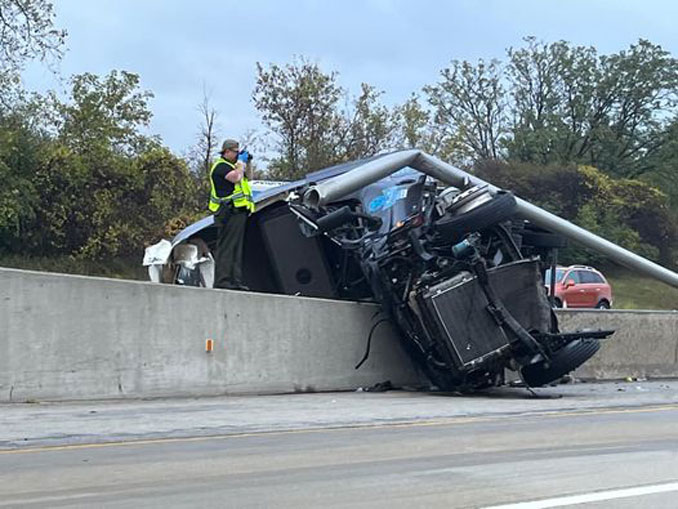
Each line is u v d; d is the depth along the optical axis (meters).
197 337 12.64
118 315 12.02
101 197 37.84
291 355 13.54
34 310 11.45
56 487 7.00
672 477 7.67
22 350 11.34
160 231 38.25
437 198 14.03
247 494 6.84
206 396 12.66
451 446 9.05
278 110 47.03
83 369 11.74
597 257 58.75
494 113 82.25
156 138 41.91
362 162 16.00
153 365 12.25
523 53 81.94
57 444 8.83
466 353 13.16
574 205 64.31
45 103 40.69
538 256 15.43
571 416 11.62
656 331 18.14
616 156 80.00
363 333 14.38
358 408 11.84
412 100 52.38
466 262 13.36
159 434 9.47
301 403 12.25
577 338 13.70
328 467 7.90
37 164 37.34
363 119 49.06
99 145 38.66
